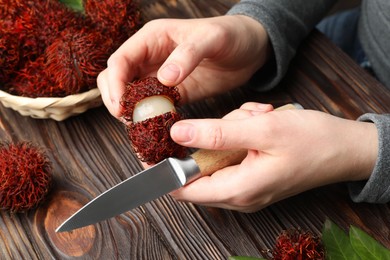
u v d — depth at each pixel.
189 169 0.52
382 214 0.58
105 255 0.55
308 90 0.67
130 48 0.60
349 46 0.85
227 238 0.56
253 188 0.53
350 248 0.50
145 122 0.51
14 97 0.61
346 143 0.54
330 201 0.58
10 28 0.64
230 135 0.51
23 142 0.60
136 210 0.58
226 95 0.67
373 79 0.67
